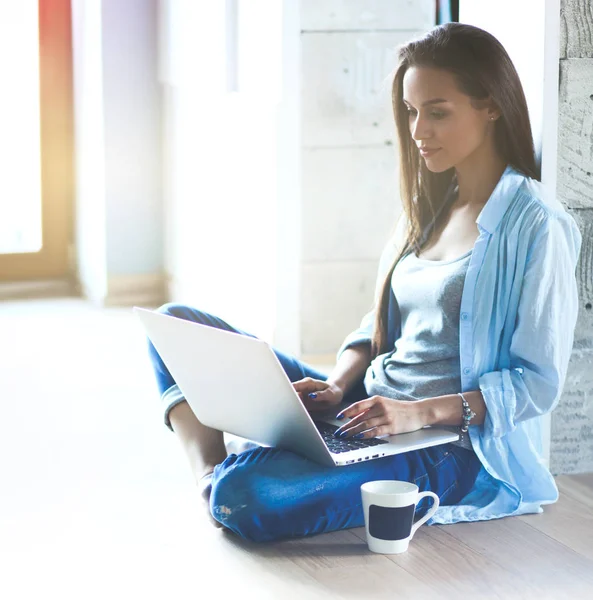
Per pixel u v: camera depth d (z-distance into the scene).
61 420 3.15
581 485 2.47
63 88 5.52
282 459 2.07
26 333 4.52
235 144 4.29
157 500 2.40
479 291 2.11
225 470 2.09
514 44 2.43
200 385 2.16
